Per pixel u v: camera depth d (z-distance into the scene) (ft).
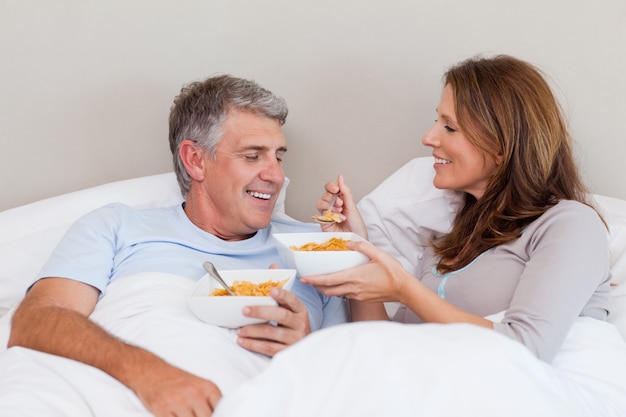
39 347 4.37
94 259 5.05
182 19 6.72
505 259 5.08
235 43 6.75
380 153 6.77
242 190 5.37
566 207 4.89
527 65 5.33
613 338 4.72
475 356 3.14
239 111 5.38
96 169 6.86
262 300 4.18
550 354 4.35
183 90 5.80
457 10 6.44
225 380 4.06
